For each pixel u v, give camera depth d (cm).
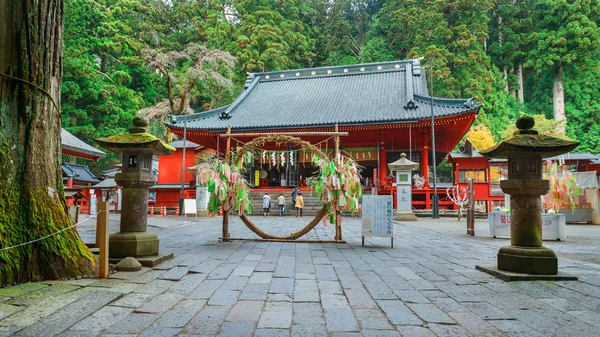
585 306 359
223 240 916
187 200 2223
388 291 417
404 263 609
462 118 2603
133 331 280
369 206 852
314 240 920
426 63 4850
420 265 591
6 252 410
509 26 6316
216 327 291
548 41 5609
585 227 1480
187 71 3859
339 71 3931
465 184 2252
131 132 632
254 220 1905
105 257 466
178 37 5472
